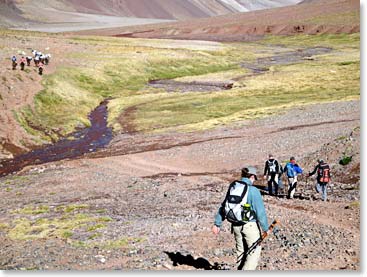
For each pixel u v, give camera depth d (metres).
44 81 66.31
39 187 30.58
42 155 42.66
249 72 103.00
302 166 30.53
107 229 18.55
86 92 71.50
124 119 56.84
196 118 55.69
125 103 67.56
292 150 35.03
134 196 26.39
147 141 45.09
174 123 53.47
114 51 109.56
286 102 62.97
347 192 23.70
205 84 86.62
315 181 27.28
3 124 48.16
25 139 46.50
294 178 23.34
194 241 15.93
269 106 60.47
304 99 64.56
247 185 10.43
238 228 10.52
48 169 36.66
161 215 21.02
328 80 84.25
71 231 18.69
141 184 29.48
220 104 63.91
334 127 41.03
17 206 25.45
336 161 29.02
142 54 107.50
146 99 70.38
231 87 82.50
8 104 53.78
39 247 16.33
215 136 43.91
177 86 84.50
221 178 30.19
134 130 51.06
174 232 17.31
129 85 83.88
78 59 91.69
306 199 22.97
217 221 10.66
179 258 13.85
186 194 25.84
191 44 155.25
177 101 67.62
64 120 55.06
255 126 46.94
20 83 61.94
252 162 33.53
